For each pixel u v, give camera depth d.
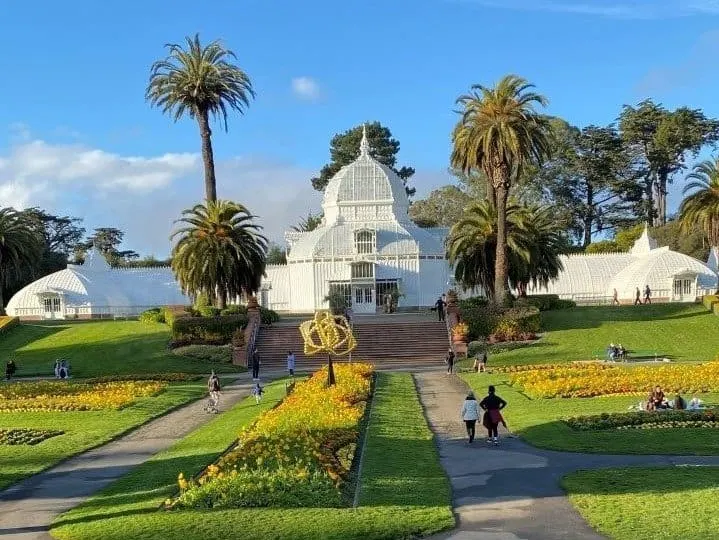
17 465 28.33
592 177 151.38
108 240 181.00
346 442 26.98
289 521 18.12
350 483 21.86
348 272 94.12
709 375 42.72
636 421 30.67
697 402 33.97
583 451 26.03
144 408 42.28
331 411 31.08
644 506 18.67
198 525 18.05
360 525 17.72
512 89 68.62
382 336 69.62
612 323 71.88
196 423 37.75
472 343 66.19
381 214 100.62
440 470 23.70
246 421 34.94
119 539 17.48
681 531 16.62
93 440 33.19
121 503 21.45
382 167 102.81
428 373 55.06
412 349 67.06
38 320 95.06
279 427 27.78
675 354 62.72
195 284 73.12
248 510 19.23
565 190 153.38
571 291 108.31
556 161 150.00
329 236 96.06
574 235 158.50
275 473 21.16
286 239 109.88
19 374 63.38
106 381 55.50
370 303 94.19
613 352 60.12
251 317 71.12
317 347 42.81
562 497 20.20
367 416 34.16
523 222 77.94
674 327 70.25
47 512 21.64
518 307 70.06
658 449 25.83
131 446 32.25
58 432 35.22
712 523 17.03
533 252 76.69
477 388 45.03
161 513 19.36
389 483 21.77
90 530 18.41
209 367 63.53
